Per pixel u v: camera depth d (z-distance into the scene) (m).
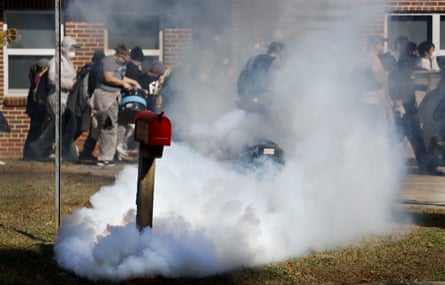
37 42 21.50
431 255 9.20
